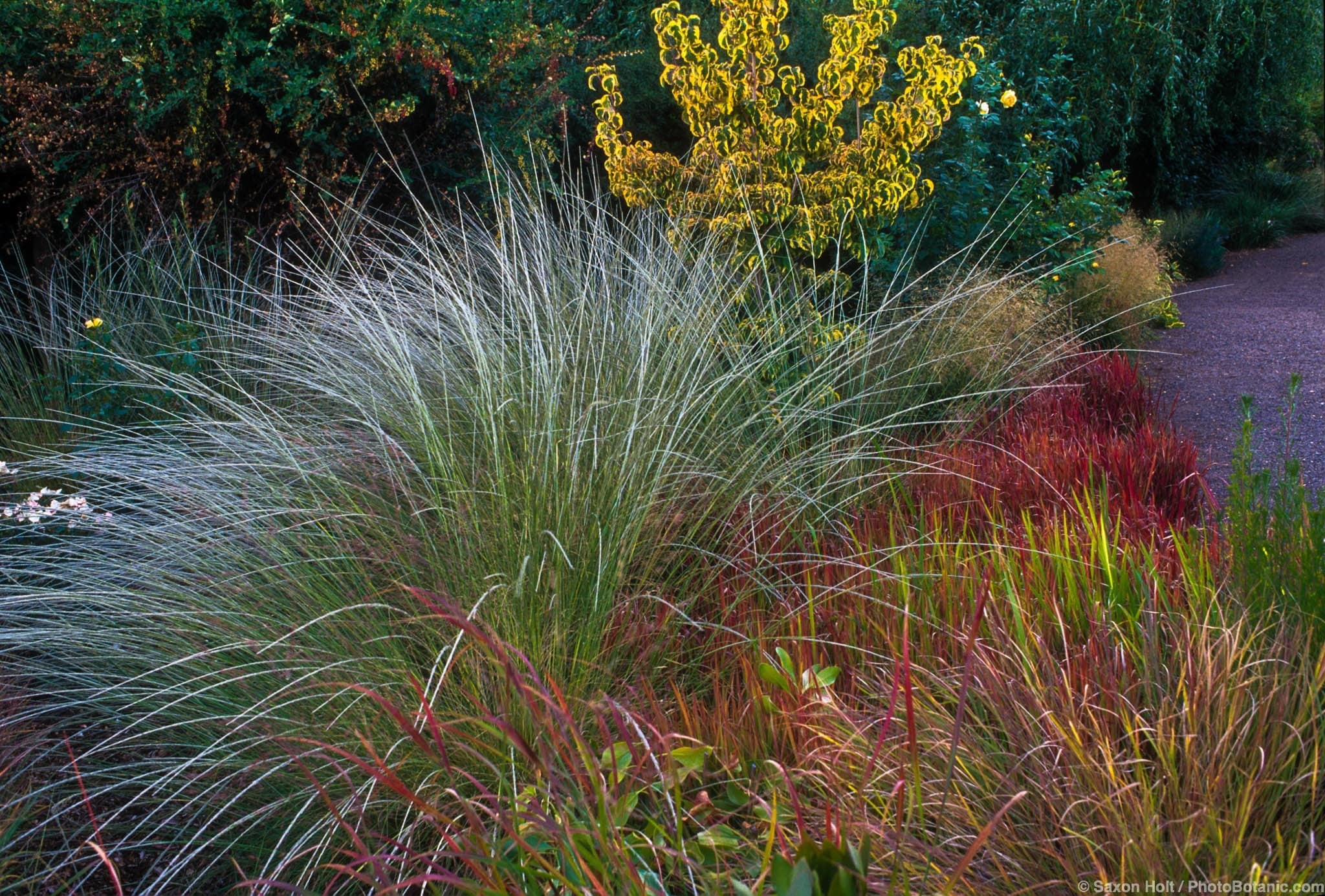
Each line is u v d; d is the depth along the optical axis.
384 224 5.75
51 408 4.31
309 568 2.87
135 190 5.43
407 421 3.44
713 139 5.01
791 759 2.41
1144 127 14.62
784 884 1.72
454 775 2.40
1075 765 2.02
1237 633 2.24
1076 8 12.41
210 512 3.03
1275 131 18.64
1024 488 3.77
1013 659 2.41
